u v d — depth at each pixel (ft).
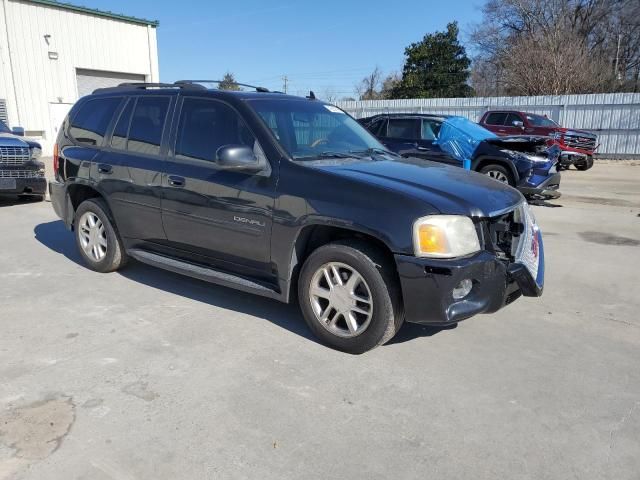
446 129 36.22
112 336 13.30
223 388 10.89
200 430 9.48
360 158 14.47
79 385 10.93
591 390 11.05
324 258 12.33
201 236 14.62
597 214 31.30
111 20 72.13
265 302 15.75
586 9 131.03
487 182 13.58
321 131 15.26
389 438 9.34
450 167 15.30
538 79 98.94
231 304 15.56
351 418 9.92
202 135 14.76
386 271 11.65
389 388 10.99
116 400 10.39
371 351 12.64
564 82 97.04
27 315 14.61
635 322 14.74
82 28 68.95
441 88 154.40
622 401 10.64
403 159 15.47
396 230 11.21
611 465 8.71
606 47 131.75
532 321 14.69
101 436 9.27
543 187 33.78
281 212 12.74
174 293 16.43
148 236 16.26
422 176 13.06
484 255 11.46
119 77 75.10
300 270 13.07
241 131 13.96
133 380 11.16
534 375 11.64
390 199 11.48
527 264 12.54
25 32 63.36
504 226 12.41
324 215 12.03
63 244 22.72
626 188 43.47
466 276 11.10
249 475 8.37
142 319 14.38
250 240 13.50
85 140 18.11
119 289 16.76
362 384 11.12
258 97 14.79
